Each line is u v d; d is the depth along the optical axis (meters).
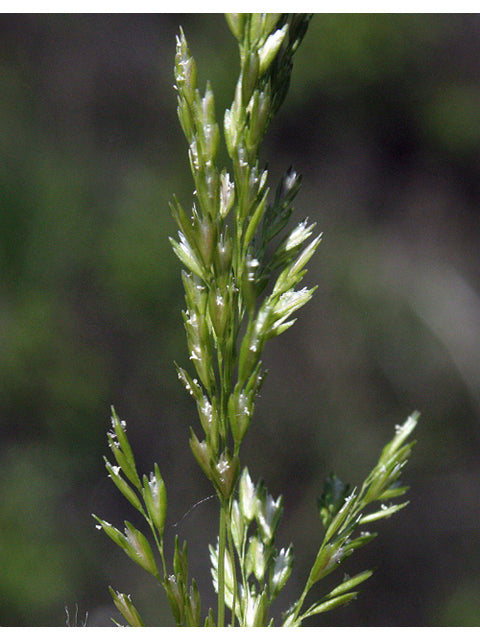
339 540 0.08
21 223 0.43
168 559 0.37
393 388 0.46
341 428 0.45
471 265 0.51
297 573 0.40
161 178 0.47
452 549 0.43
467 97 0.52
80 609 0.36
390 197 0.53
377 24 0.50
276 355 0.47
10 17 0.49
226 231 0.07
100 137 0.48
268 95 0.07
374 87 0.52
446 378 0.46
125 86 0.49
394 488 0.08
